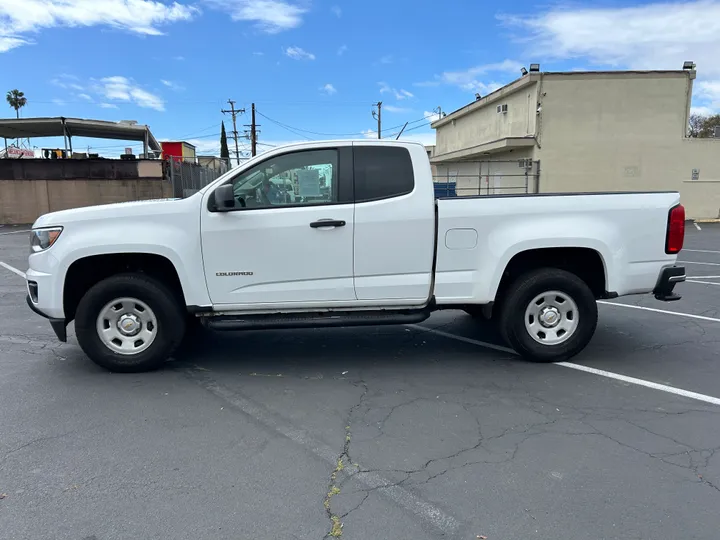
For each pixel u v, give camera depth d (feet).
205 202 15.19
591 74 72.69
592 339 19.57
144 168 85.46
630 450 11.20
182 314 16.10
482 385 15.05
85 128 96.73
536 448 11.31
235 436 11.93
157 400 14.01
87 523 8.79
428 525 8.74
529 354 16.69
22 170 82.38
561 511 9.09
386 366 16.80
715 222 76.33
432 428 12.32
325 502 9.39
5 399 14.02
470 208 15.71
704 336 19.89
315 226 15.29
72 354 17.97
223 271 15.37
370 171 15.56
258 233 15.24
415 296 15.98
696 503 9.29
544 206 15.94
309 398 14.17
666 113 74.54
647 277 16.46
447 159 99.60
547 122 73.56
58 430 12.20
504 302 16.57
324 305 15.81
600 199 16.10
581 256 17.10
